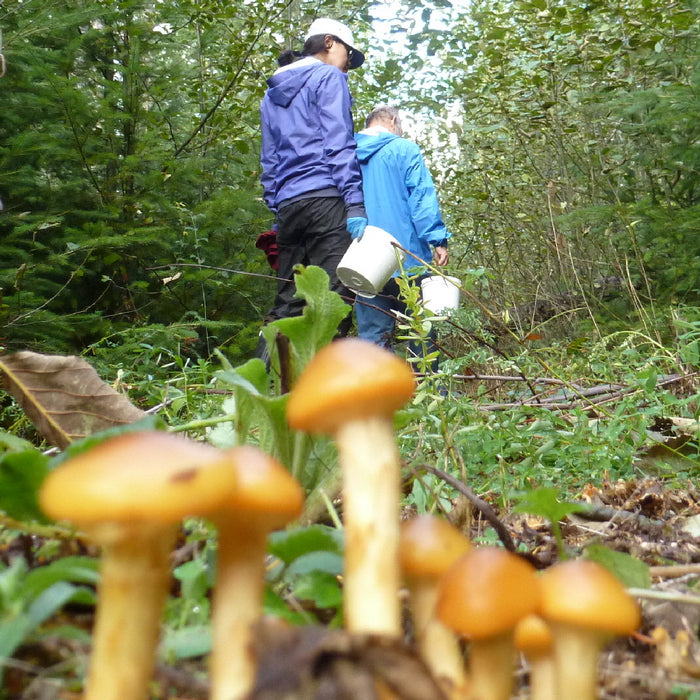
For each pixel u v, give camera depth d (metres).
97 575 0.88
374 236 4.71
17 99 5.87
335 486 1.57
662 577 1.55
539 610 0.80
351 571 0.80
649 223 6.62
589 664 0.80
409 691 0.69
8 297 5.17
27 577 0.86
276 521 0.77
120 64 7.21
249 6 9.74
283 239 5.73
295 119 5.50
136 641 0.70
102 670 0.69
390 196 5.66
